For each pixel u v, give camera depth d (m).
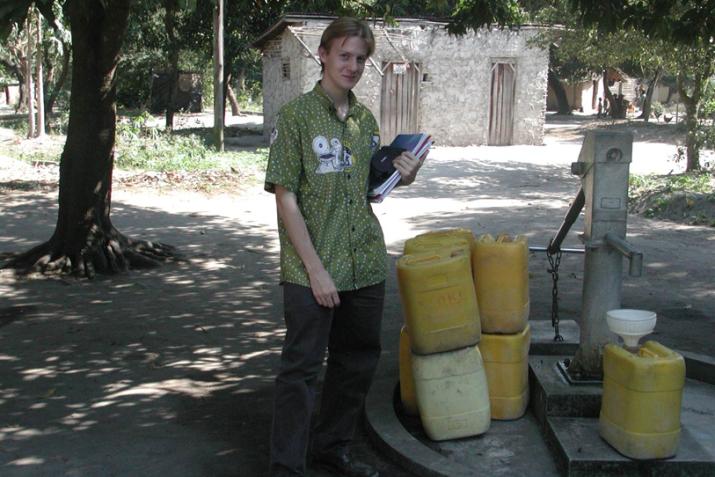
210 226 11.17
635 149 23.45
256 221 11.61
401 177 3.77
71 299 7.50
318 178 3.62
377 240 3.81
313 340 3.62
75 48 8.35
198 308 7.27
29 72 23.30
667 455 3.76
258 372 5.67
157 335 6.46
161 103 40.09
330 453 4.01
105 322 6.80
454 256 4.11
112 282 8.14
